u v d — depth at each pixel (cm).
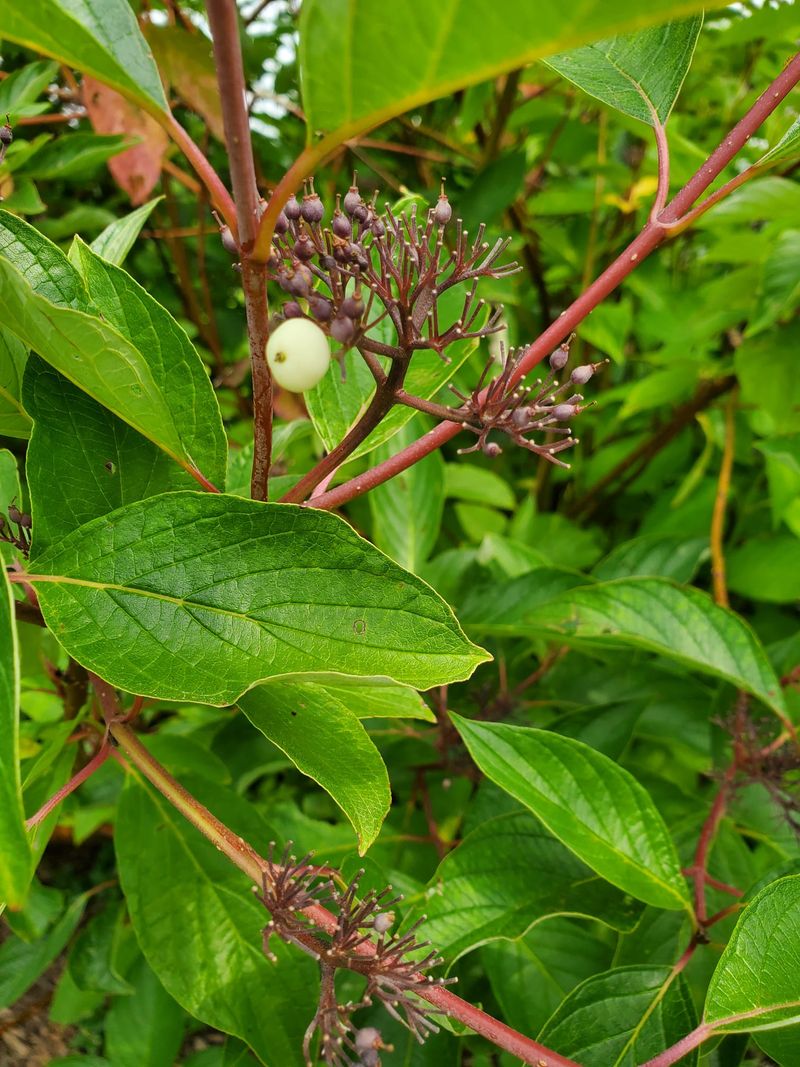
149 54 9
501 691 25
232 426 40
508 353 11
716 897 20
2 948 27
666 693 27
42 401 12
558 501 47
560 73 15
